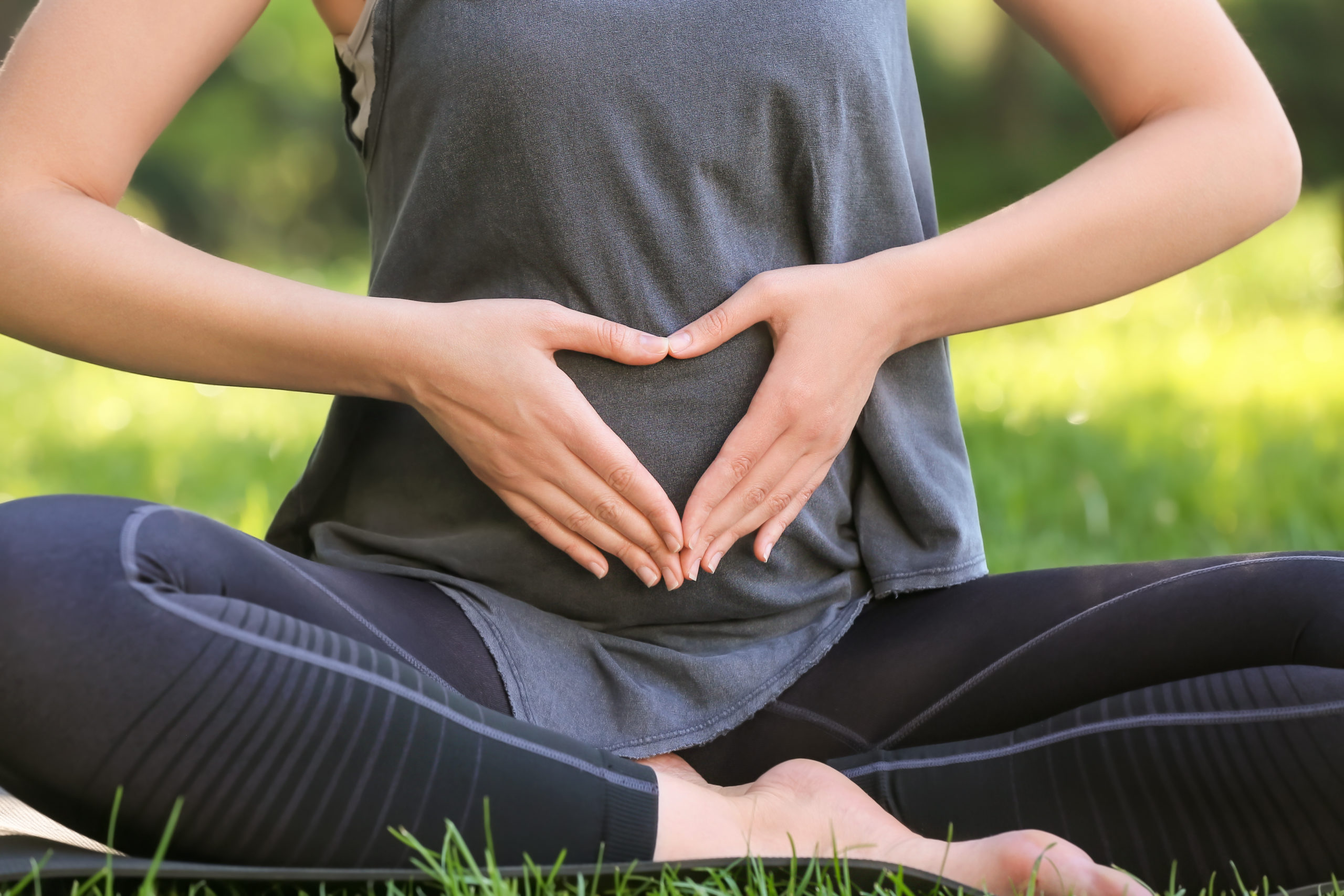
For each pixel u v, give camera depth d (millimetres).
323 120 21109
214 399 7164
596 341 1558
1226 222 1716
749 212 1682
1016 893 1372
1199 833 1429
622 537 1578
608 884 1342
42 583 1220
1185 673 1533
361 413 1786
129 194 19641
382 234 1819
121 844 1280
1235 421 5418
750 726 1689
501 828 1328
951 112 19844
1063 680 1595
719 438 1624
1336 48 14945
